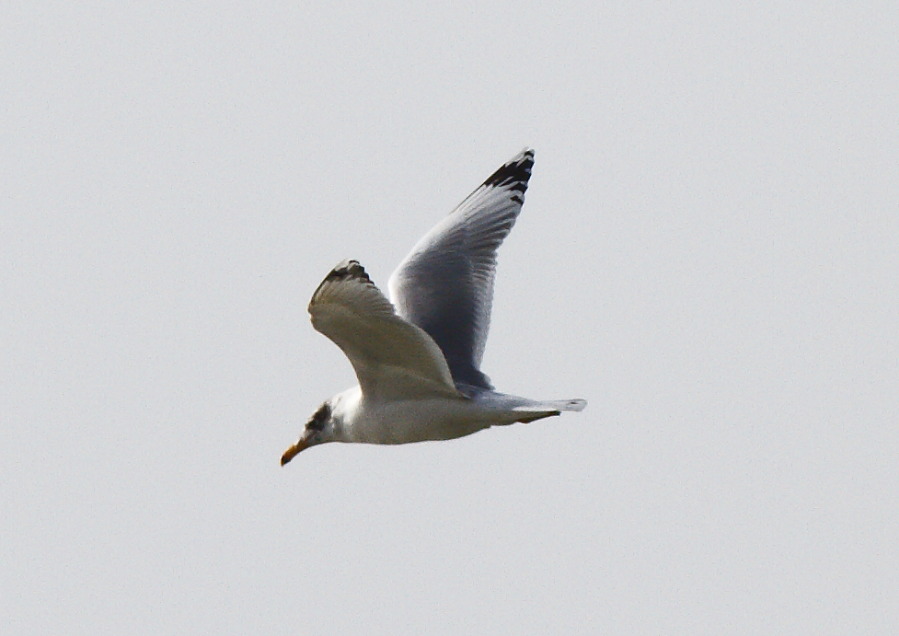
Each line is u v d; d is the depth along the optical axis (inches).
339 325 570.9
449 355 644.1
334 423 639.1
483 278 688.4
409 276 675.4
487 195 712.4
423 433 614.5
